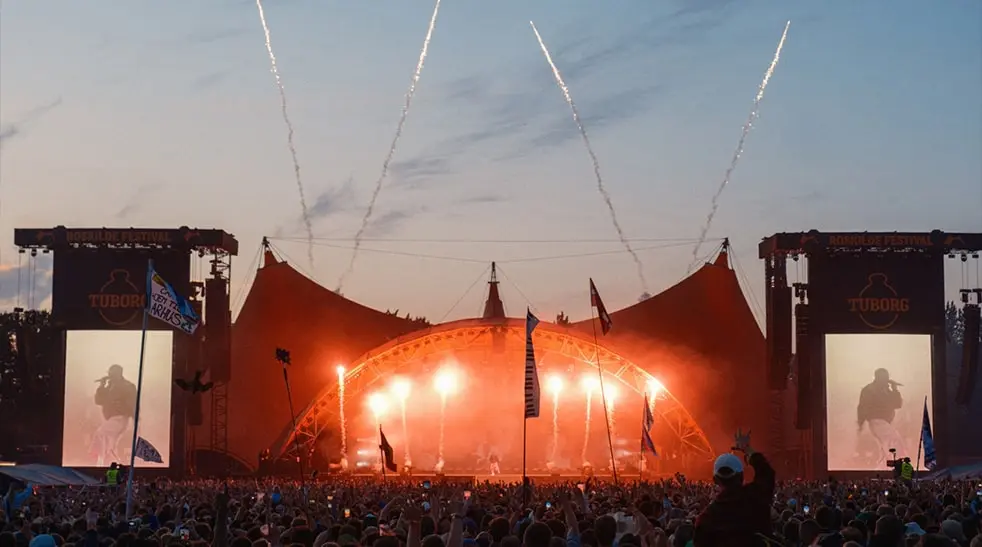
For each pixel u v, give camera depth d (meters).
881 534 14.80
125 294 89.62
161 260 89.81
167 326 89.38
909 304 89.31
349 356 111.50
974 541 13.29
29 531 21.78
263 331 110.62
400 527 19.81
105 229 89.31
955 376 129.25
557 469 103.69
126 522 26.23
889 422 88.75
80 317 89.56
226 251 90.81
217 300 89.25
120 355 89.50
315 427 99.56
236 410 108.44
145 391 89.12
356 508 29.88
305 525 19.19
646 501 23.73
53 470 75.12
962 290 88.81
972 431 125.62
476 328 100.75
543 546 13.73
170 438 88.81
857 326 89.38
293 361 110.56
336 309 112.50
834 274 89.81
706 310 109.56
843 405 89.12
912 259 89.62
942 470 84.81
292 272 112.06
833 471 88.56
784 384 91.25
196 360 89.38
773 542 11.77
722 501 11.88
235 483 72.00
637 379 101.31
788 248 89.19
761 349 108.62
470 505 26.16
